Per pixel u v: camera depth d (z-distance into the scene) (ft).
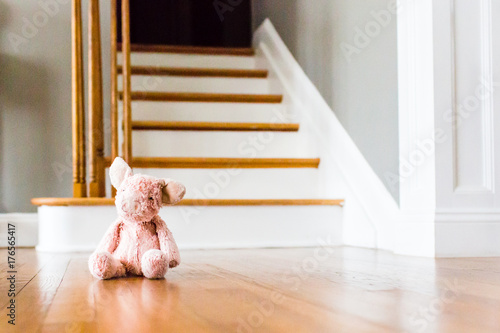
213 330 2.56
